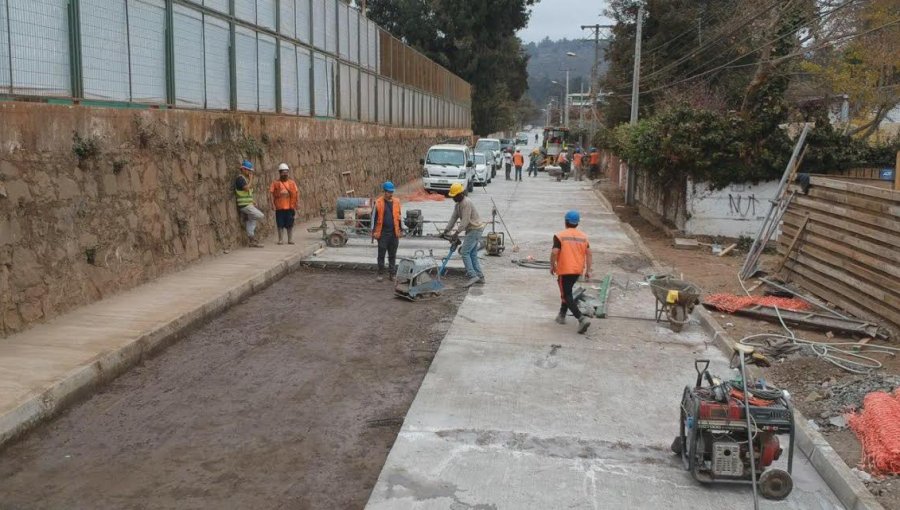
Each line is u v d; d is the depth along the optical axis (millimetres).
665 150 19328
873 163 18562
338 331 9734
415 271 11602
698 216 19531
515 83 70312
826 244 11656
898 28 20891
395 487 5422
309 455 5984
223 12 14859
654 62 38625
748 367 8492
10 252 8266
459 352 8797
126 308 9609
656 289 10266
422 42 59000
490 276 13422
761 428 5410
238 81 15758
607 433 6531
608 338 9547
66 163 9352
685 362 8633
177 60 12961
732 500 5402
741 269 14500
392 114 32781
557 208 26047
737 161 18844
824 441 6203
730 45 32594
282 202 15133
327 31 22375
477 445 6191
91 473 5598
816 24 20391
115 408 6898
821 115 19297
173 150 12164
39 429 6367
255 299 11438
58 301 9125
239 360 8430
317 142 20609
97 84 10477
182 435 6320
